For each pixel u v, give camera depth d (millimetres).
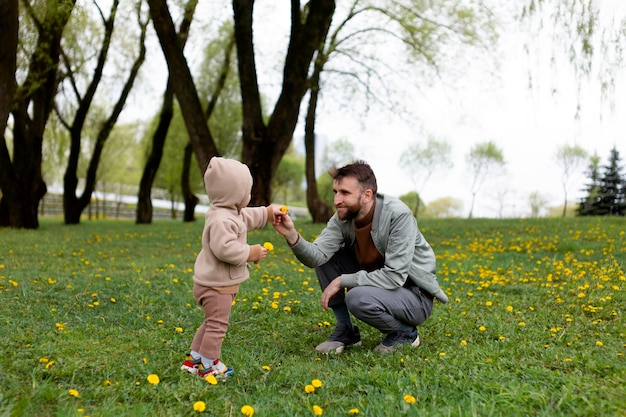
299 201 48156
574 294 5531
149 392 2773
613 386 2779
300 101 13273
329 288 3660
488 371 3078
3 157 14656
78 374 2971
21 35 13008
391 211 3672
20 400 2473
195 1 12930
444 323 4520
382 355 3527
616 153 24109
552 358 3375
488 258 8695
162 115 18219
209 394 2797
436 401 2689
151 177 18625
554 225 13578
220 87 19156
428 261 3805
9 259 8273
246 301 5219
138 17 15414
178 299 5391
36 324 4250
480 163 34531
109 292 5617
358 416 2537
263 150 13164
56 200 39375
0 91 7477
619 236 10258
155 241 11594
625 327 4203
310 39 12688
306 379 3098
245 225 3227
